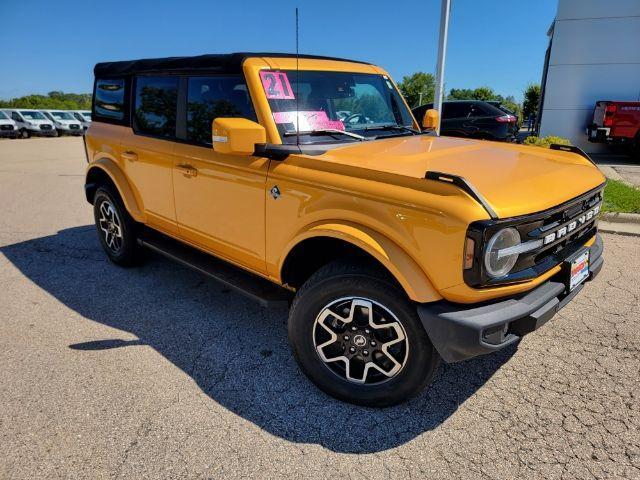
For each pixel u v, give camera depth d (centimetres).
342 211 258
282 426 265
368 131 367
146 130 415
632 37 1435
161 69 392
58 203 823
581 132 1543
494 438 254
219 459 241
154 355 335
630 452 243
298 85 331
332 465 237
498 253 224
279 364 325
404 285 237
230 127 273
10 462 238
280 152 292
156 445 250
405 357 256
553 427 262
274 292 321
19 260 526
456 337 229
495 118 1298
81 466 236
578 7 1458
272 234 304
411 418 271
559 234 256
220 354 337
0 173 1196
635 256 509
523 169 280
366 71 395
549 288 259
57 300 423
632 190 789
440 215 225
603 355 329
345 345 275
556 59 1516
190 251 404
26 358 331
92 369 317
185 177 368
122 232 469
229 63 326
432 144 342
